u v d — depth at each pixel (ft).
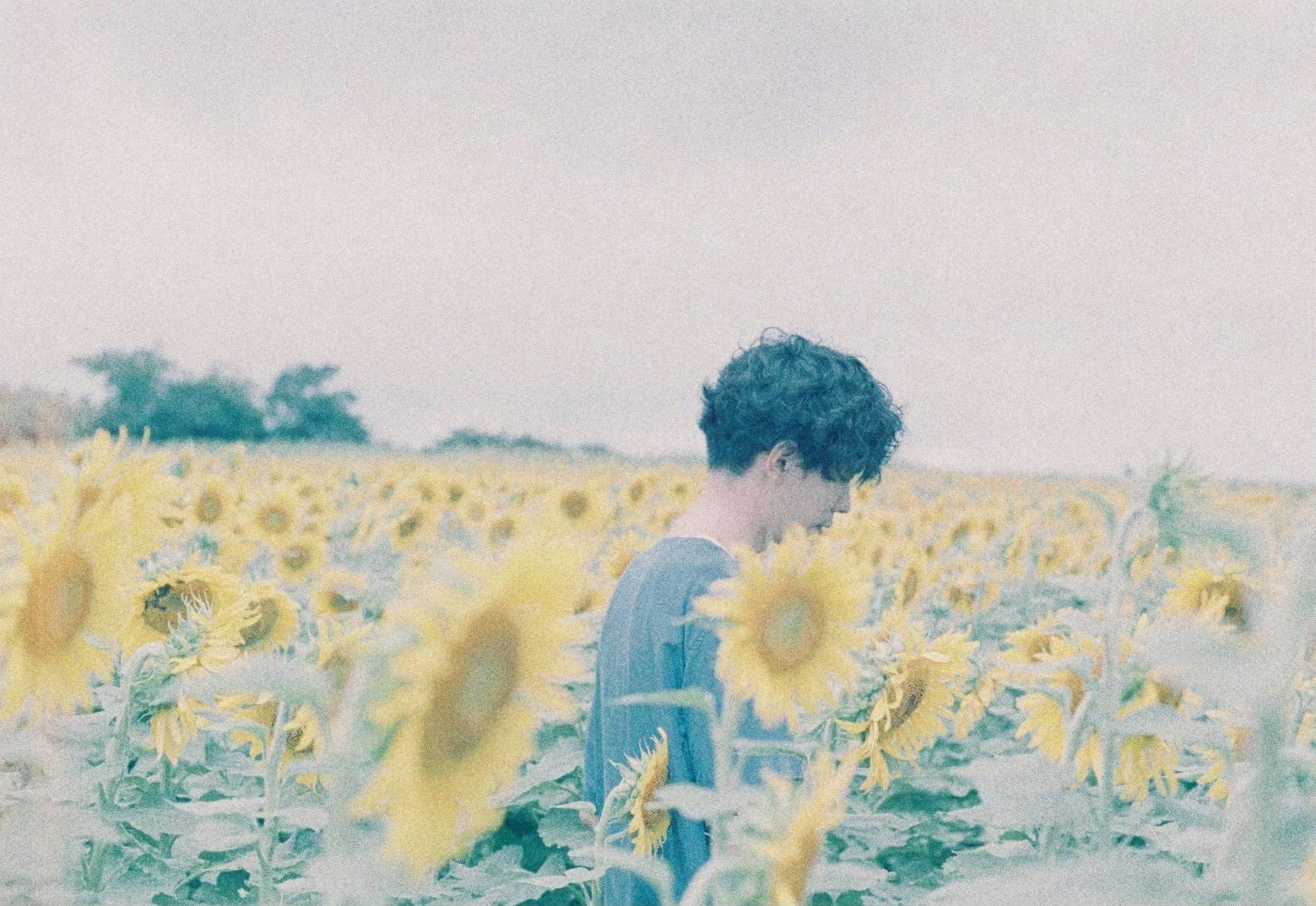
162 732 10.62
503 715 4.24
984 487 102.94
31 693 5.92
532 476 68.64
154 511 6.48
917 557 29.01
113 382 272.10
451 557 4.22
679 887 9.03
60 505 6.01
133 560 6.71
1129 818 10.77
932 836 16.48
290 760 10.61
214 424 282.97
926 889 15.42
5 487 7.45
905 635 10.48
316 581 28.04
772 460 9.98
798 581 6.96
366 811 3.87
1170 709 6.93
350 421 298.97
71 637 6.09
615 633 10.15
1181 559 10.90
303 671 4.18
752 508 10.22
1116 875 4.55
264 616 13.84
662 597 9.41
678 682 9.11
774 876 4.50
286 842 11.67
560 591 4.35
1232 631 4.52
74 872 9.80
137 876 11.21
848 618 7.10
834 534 33.17
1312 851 4.25
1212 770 9.44
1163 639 4.47
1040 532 49.60
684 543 9.95
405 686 3.89
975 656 14.07
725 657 6.77
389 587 21.30
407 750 3.90
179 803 12.23
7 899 7.33
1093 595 7.32
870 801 16.35
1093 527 51.24
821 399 9.91
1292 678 4.36
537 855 17.88
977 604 29.35
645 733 9.26
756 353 10.32
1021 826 6.03
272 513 31.81
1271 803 4.33
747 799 5.85
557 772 14.83
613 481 67.56
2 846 7.38
